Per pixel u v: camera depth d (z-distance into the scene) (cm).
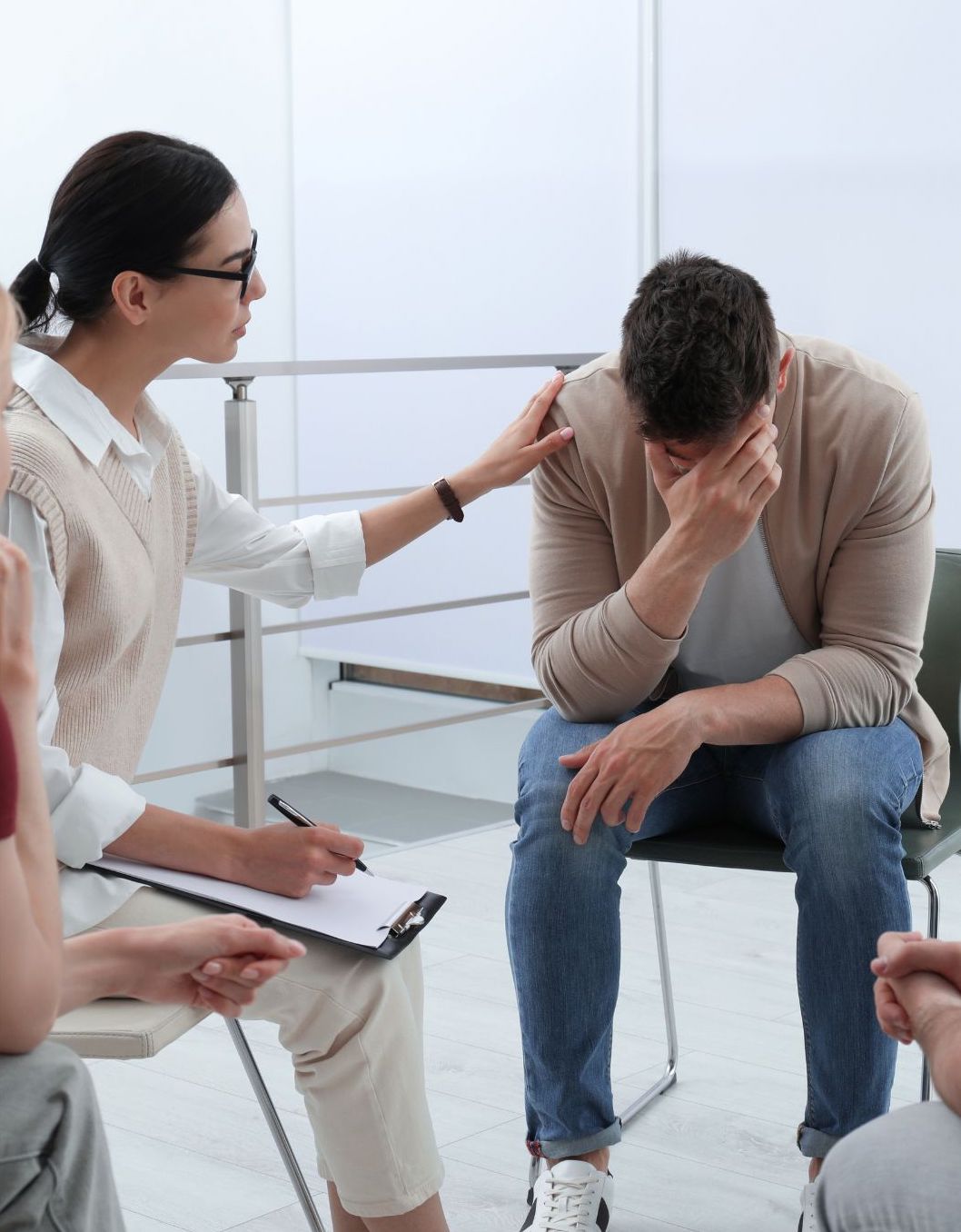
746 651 188
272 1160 201
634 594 172
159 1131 209
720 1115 213
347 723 495
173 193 147
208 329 154
